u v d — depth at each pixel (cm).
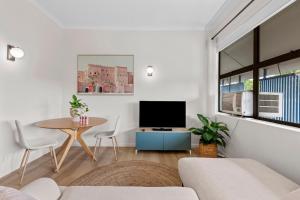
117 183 245
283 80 231
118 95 430
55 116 403
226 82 389
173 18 386
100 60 429
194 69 429
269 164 228
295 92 214
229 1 320
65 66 430
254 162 186
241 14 296
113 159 340
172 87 429
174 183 245
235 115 345
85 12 362
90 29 429
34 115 333
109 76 430
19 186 237
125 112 430
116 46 430
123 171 283
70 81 430
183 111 405
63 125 287
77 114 330
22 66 301
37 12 337
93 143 430
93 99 431
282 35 232
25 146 253
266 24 262
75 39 429
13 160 282
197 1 321
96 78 430
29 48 317
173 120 405
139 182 247
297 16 210
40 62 349
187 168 179
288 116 224
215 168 168
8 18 271
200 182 147
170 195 123
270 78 255
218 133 372
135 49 430
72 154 368
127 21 402
